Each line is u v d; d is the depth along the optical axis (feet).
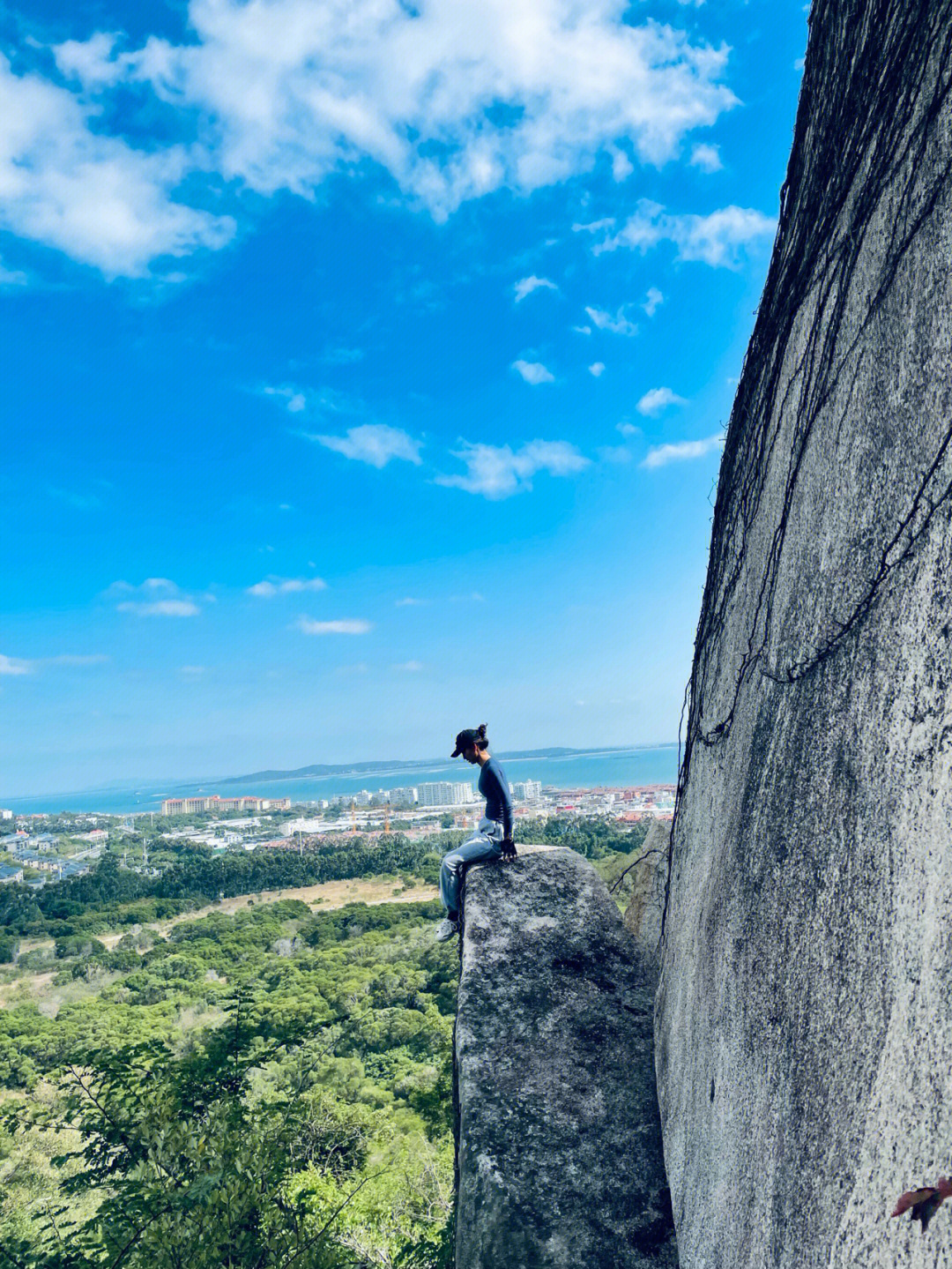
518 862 15.92
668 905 10.66
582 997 12.34
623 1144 9.77
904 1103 3.38
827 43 5.48
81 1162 17.72
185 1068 18.86
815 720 5.18
